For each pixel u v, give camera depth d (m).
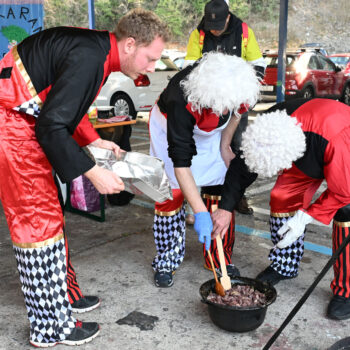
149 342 2.12
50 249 1.91
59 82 1.64
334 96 11.10
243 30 3.26
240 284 2.28
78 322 2.14
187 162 2.04
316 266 2.88
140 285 2.66
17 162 1.80
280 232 2.15
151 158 2.04
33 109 1.75
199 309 2.40
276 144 1.80
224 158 2.54
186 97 1.98
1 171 1.82
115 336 2.17
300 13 27.59
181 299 2.50
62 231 1.97
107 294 2.56
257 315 2.07
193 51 3.37
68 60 1.66
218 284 2.15
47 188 1.87
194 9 23.25
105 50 1.74
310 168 2.04
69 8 21.83
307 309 2.39
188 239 3.35
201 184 2.50
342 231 2.24
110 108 3.96
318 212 2.07
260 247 3.20
